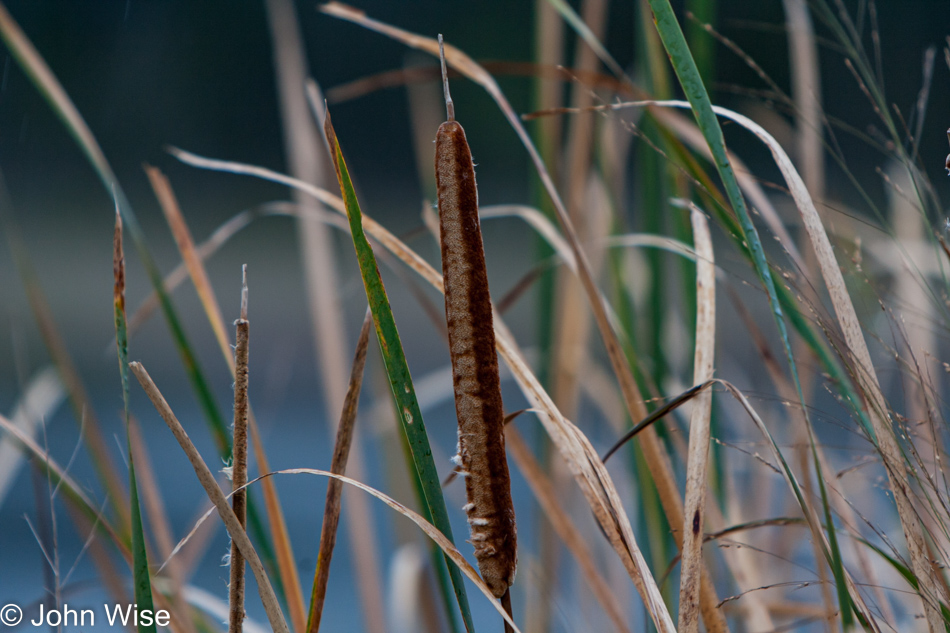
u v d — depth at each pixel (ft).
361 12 7.70
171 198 7.49
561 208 7.47
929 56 7.30
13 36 7.63
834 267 7.03
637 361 8.08
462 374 6.85
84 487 7.52
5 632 7.45
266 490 7.36
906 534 7.01
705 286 7.30
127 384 6.93
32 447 7.27
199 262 7.47
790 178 7.06
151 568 7.38
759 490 9.52
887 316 7.20
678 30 6.93
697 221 7.42
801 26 8.18
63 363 7.77
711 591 7.26
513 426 7.76
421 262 7.25
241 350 6.92
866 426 7.07
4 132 39.24
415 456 6.92
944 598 7.03
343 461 7.06
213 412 7.51
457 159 6.82
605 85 8.03
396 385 6.91
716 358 8.94
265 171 7.44
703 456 7.11
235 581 6.97
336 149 6.88
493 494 6.86
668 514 7.38
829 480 7.43
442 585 7.45
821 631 8.27
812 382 8.00
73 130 7.60
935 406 7.18
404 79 8.48
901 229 8.48
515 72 8.11
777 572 8.80
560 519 7.75
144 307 8.28
